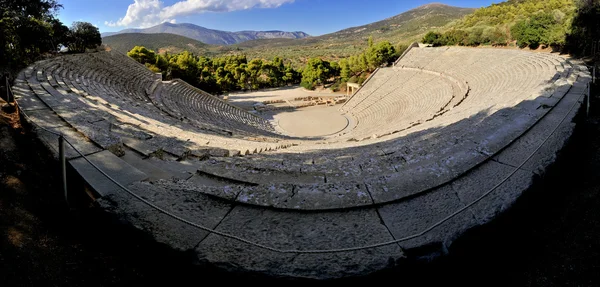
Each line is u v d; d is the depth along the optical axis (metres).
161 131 14.16
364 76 69.44
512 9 63.59
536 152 7.78
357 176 7.66
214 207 5.19
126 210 4.91
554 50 40.62
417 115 32.09
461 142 8.92
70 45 45.66
